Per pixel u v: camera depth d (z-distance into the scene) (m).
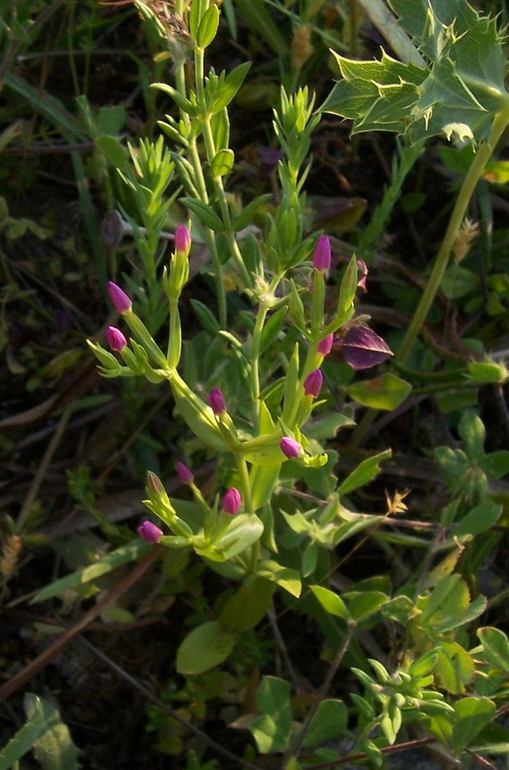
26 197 0.51
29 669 0.42
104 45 0.54
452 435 0.49
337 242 0.47
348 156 0.52
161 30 0.38
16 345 0.49
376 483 0.48
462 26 0.38
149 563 0.42
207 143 0.39
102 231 0.45
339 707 0.40
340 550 0.47
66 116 0.50
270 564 0.41
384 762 0.41
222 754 0.43
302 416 0.37
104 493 0.46
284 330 0.43
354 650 0.44
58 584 0.41
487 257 0.50
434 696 0.37
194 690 0.43
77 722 0.44
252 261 0.40
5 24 0.46
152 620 0.44
